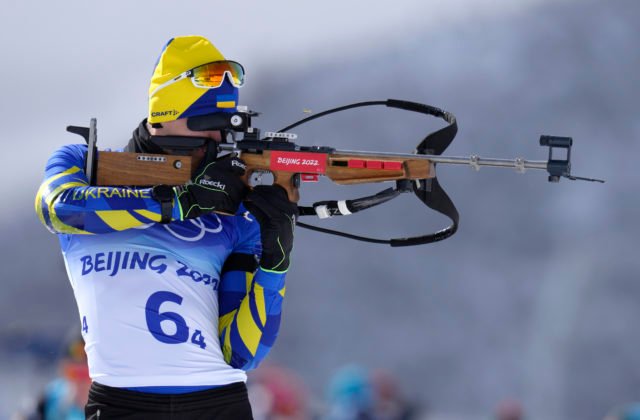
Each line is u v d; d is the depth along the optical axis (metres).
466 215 79.06
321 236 79.75
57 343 44.78
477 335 73.38
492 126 84.06
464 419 67.25
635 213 76.31
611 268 74.25
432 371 72.19
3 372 42.72
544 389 69.81
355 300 76.38
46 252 76.75
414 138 84.75
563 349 71.12
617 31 88.19
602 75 85.50
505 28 90.94
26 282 74.81
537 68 87.31
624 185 78.62
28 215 78.31
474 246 77.75
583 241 76.44
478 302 75.12
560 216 78.06
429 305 75.44
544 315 73.19
